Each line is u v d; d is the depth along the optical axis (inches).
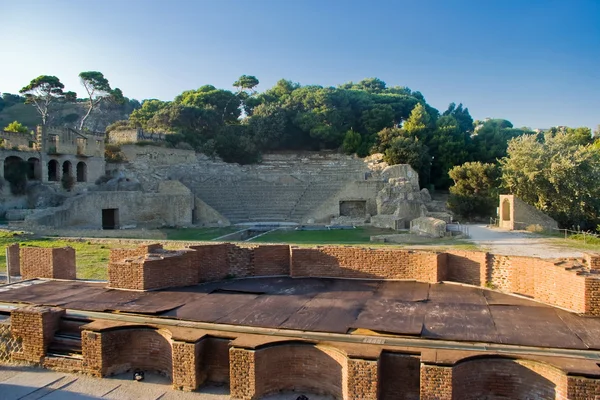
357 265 818.2
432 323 562.3
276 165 3267.7
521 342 496.4
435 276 773.3
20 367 583.2
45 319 588.1
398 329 540.4
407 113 4431.6
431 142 3582.7
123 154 2694.4
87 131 2519.7
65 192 2249.0
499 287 732.7
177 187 2370.8
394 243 1576.0
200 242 1397.6
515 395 465.1
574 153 2185.0
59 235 1566.2
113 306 649.0
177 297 696.4
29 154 2148.1
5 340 607.8
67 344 591.8
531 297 682.8
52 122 4709.6
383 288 746.2
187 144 3065.9
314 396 512.4
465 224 2384.4
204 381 538.3
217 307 643.5
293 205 2576.3
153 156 2770.7
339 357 497.7
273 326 562.3
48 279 841.5
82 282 808.3
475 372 471.5
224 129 3457.2
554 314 596.1
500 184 2507.4
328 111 3791.8
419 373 472.4
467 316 589.3
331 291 730.8
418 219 1956.2
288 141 3909.9
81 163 2428.6
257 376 499.8
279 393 519.8
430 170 3511.3
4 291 737.6
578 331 529.3
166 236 1689.2
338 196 2447.1
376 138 3540.8
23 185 2102.6
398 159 3144.7
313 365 518.0
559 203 2174.0
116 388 528.1
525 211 2081.7
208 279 814.5
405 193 2395.4
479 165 2701.8
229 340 530.6
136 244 1402.6
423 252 789.9
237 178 2829.7
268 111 3732.8
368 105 4119.1
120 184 2402.8
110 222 2204.7
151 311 620.7
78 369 565.6
